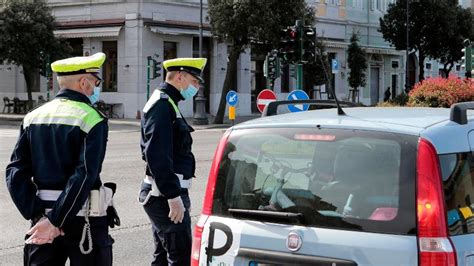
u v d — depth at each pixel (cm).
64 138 396
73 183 385
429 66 5444
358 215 335
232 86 3875
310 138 364
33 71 3341
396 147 338
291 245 344
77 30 3516
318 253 337
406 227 323
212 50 3744
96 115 402
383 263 322
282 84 4184
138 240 777
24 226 845
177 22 3512
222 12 2969
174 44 3588
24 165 406
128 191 1110
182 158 494
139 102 3406
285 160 369
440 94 1903
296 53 1686
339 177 348
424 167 328
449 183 333
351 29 4706
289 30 1698
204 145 2066
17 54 3216
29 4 3275
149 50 3428
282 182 364
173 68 490
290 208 354
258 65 4053
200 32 3067
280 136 375
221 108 3225
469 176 351
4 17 3200
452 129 353
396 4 4591
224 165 388
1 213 921
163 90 489
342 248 331
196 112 3142
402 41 4578
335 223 339
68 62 410
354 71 4494
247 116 3834
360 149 348
